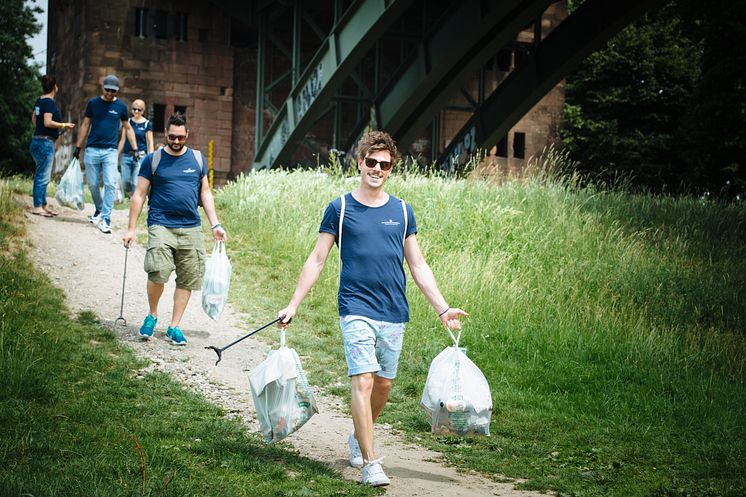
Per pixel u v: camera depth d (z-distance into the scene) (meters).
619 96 40.00
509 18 27.02
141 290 9.98
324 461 5.43
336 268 11.30
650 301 11.38
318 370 7.95
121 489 4.13
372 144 4.98
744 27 25.88
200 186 8.14
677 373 8.84
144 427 5.46
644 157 39.31
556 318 10.03
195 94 38.00
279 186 14.98
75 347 7.36
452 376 5.18
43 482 4.10
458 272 10.86
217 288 7.93
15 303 8.30
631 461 6.09
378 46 32.25
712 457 6.27
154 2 37.38
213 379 7.29
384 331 4.96
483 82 36.31
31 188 15.87
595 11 26.42
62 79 41.19
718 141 28.55
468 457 5.92
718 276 12.87
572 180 17.59
